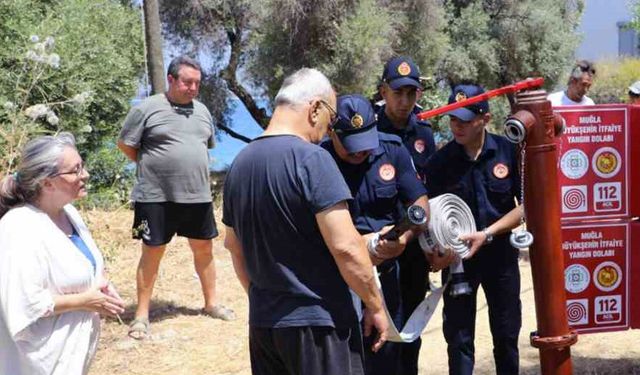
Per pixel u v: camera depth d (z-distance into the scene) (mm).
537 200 3168
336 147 3777
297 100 3117
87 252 3645
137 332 5965
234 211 3164
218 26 18375
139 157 5980
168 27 18406
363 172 3852
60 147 3447
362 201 3842
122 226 8461
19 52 9922
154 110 5898
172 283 7473
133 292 7078
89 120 11258
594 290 4551
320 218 2934
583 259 4516
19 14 10500
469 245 3955
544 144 3141
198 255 6402
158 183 5957
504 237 4207
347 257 2934
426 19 17219
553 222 3180
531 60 20047
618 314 4586
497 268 4219
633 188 4504
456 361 4250
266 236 3039
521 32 19688
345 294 3072
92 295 3477
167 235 6062
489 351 5570
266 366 3248
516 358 4328
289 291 3018
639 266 4570
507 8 19641
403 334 3682
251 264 3129
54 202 3455
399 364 4188
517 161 4156
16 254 3301
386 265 3947
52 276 3395
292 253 3012
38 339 3371
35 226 3357
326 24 16094
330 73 15992
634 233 4539
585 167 4441
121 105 11594
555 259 3197
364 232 3838
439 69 18984
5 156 6191
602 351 5438
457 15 19750
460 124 4070
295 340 3018
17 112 7691
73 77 10383
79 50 10664
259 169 3047
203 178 6137
